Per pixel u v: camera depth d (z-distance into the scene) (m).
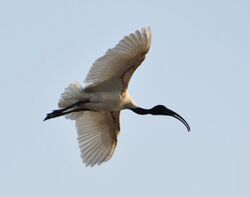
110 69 15.92
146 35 15.34
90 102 16.38
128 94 16.83
